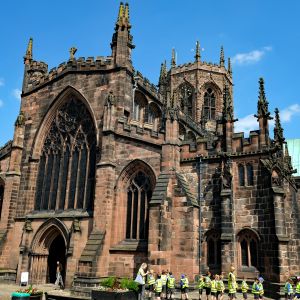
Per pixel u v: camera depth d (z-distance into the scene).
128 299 35.09
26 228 55.47
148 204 49.50
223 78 105.25
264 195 44.44
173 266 45.03
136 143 51.53
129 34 58.59
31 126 63.19
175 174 48.31
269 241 42.78
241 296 41.28
